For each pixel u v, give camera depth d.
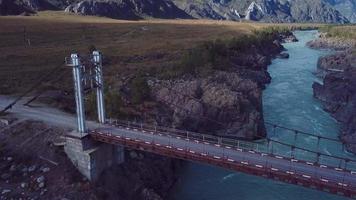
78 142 74.62
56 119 89.06
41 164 75.75
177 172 90.88
